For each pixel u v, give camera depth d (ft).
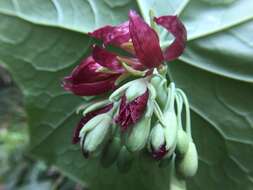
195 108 0.39
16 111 0.95
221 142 0.40
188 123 0.31
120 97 0.29
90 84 0.31
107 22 0.39
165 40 0.35
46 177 0.74
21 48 0.41
